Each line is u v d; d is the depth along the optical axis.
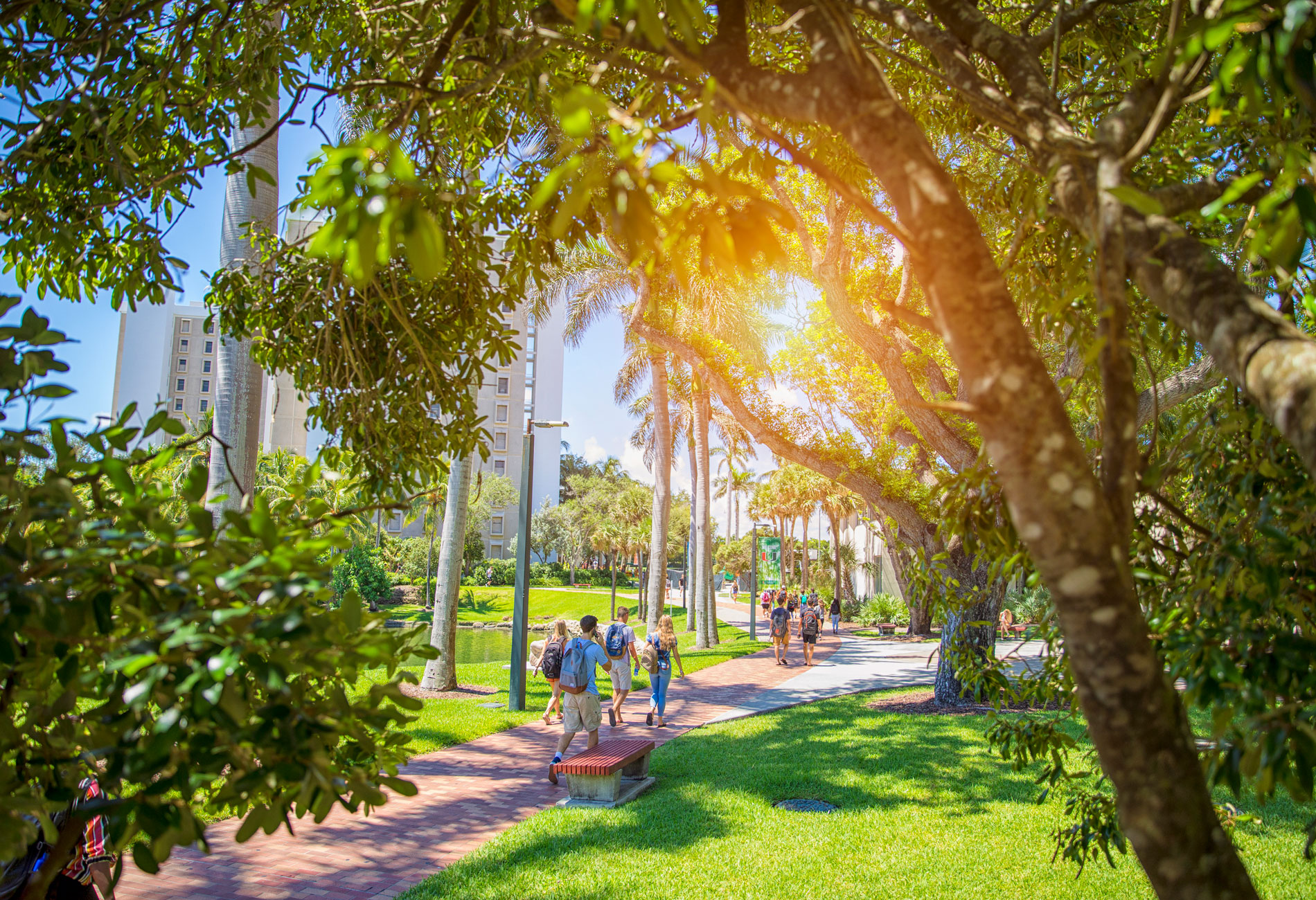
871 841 6.99
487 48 3.73
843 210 12.41
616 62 2.16
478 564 80.44
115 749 1.47
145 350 95.00
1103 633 1.34
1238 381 1.42
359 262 1.43
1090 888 5.83
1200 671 2.01
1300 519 2.20
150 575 1.48
